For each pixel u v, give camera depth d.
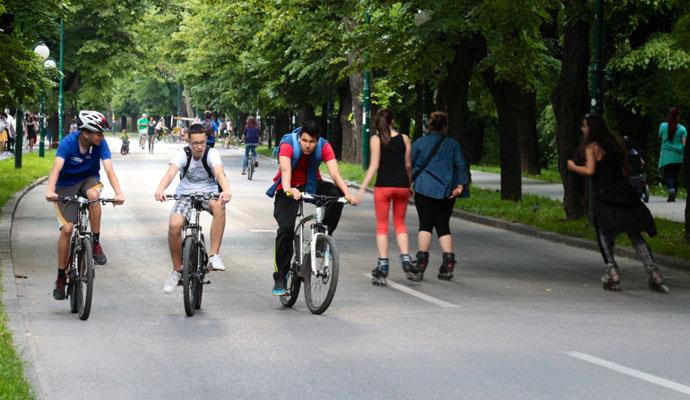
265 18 49.97
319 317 14.03
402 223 17.48
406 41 32.81
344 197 14.59
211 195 14.35
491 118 71.00
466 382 10.29
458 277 18.36
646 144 46.50
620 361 11.35
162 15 84.69
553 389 10.02
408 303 15.32
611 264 17.06
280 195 14.77
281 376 10.53
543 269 19.73
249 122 49.06
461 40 34.88
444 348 11.98
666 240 22.97
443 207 17.89
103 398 9.60
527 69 34.66
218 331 12.95
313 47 49.94
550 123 56.44
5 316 13.13
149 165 59.59
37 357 11.30
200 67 74.88
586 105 27.59
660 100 41.28
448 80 35.81
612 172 17.12
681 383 10.33
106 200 14.27
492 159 74.50
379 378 10.45
